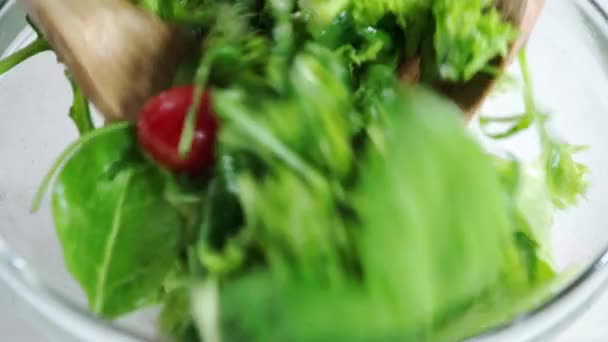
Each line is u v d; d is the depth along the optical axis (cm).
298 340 31
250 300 32
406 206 31
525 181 39
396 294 31
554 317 33
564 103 42
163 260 37
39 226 38
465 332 32
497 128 43
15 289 34
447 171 32
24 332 39
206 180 38
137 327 35
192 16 40
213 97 35
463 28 38
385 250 31
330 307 31
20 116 42
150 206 37
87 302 36
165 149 37
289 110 34
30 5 38
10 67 42
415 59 40
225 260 33
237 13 40
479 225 32
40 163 41
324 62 37
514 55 39
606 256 34
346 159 33
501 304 33
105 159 37
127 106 39
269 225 32
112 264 37
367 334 31
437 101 34
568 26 41
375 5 39
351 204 32
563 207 40
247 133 34
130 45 39
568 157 40
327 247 32
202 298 33
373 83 38
